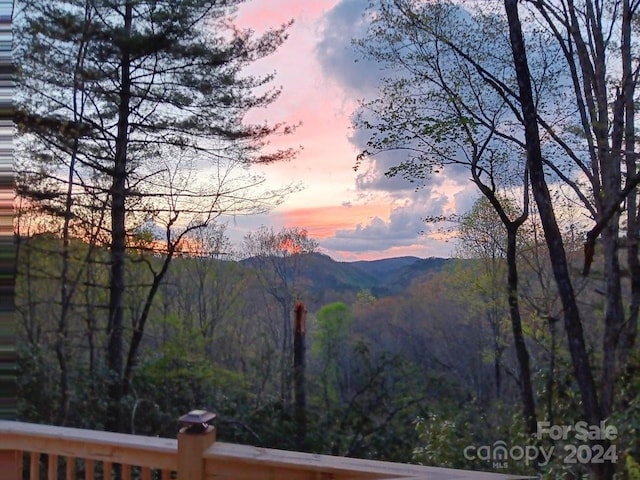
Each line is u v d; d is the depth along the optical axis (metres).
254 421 7.81
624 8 6.63
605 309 6.05
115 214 8.73
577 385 6.17
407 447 7.40
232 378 8.36
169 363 8.21
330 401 8.03
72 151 8.28
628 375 5.69
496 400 7.34
